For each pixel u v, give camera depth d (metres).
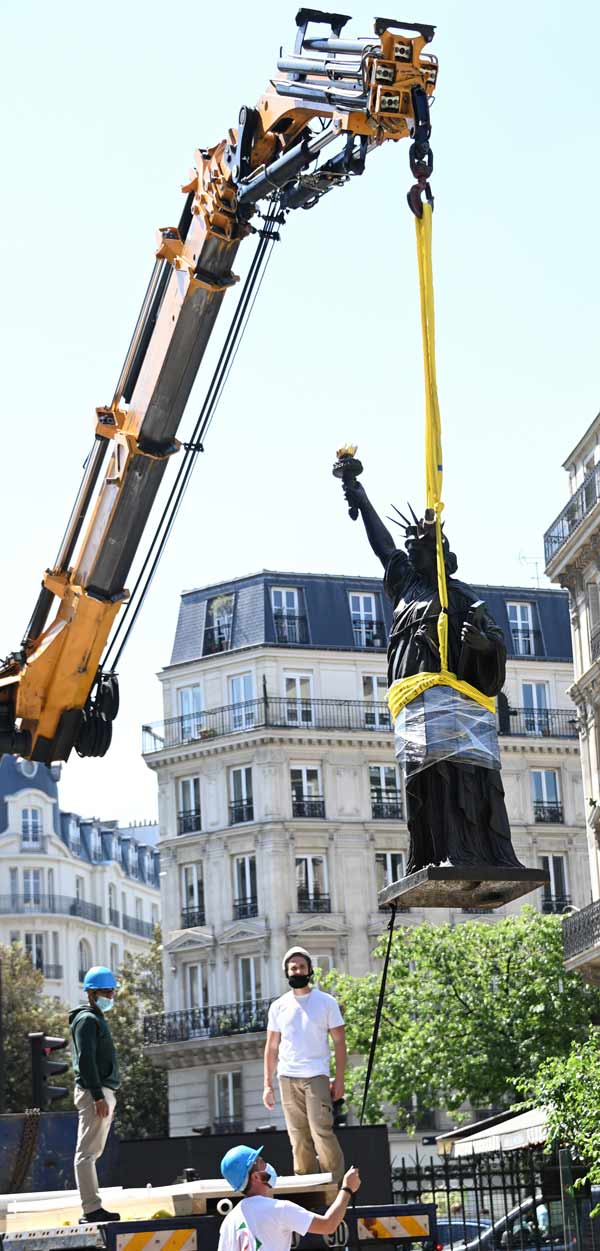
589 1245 23.33
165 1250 10.70
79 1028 11.77
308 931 64.06
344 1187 10.17
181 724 68.50
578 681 47.00
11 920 91.06
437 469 11.01
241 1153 10.16
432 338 11.02
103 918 97.44
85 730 18.41
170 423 16.11
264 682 66.62
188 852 67.25
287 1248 10.01
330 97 12.40
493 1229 25.28
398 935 48.00
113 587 17.39
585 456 48.22
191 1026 65.44
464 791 11.03
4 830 92.38
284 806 65.19
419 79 11.30
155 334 15.86
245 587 69.06
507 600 71.12
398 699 11.23
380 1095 46.91
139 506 16.67
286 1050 11.80
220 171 14.61
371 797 66.38
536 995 45.75
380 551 12.25
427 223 11.09
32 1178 14.72
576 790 68.12
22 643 18.30
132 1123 70.94
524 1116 27.78
